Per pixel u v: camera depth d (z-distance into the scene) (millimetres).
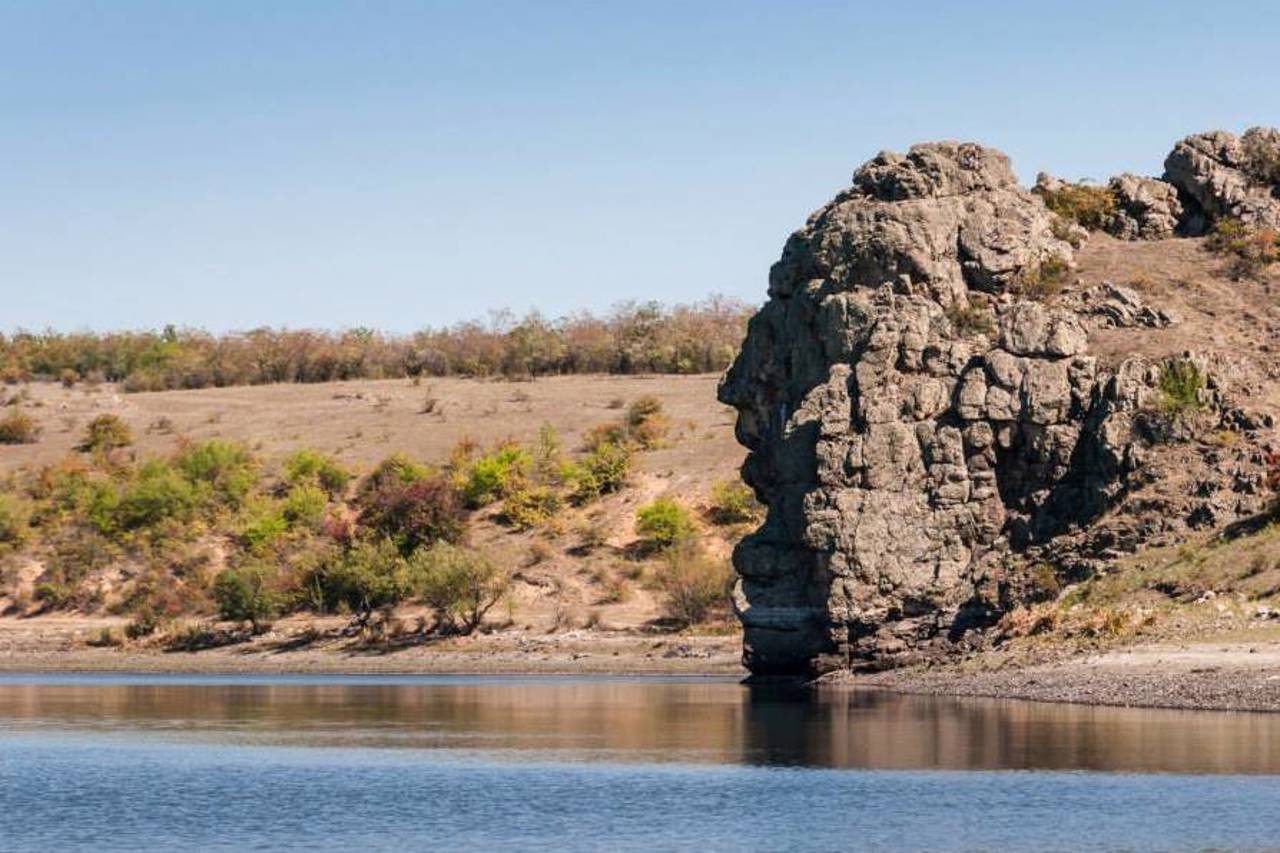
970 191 122938
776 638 117562
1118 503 110562
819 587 114875
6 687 134250
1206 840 56688
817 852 57188
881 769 72062
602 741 85500
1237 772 67688
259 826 63750
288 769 77750
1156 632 98812
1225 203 131125
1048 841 57250
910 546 112750
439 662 150375
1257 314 119938
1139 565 106062
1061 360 114562
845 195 125438
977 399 113812
